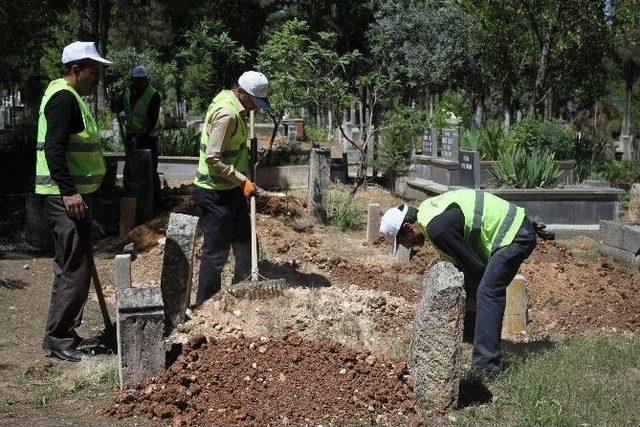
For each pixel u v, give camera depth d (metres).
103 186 14.06
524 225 6.33
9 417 5.46
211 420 5.33
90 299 8.58
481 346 6.32
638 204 12.69
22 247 11.37
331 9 28.16
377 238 11.91
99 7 22.30
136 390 5.66
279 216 12.74
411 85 20.83
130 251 7.15
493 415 5.65
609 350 7.04
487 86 35.66
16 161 16.39
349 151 25.67
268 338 6.31
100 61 6.57
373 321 6.93
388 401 5.64
